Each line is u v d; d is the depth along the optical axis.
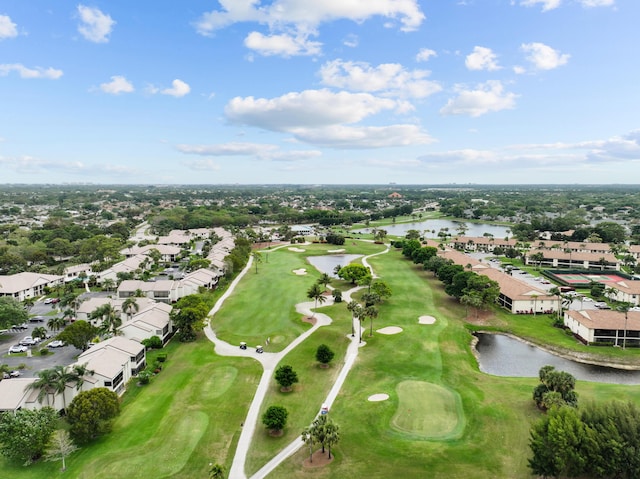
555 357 89.50
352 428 60.97
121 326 94.00
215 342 95.50
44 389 61.88
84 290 143.12
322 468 52.00
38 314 117.75
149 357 87.06
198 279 136.00
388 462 52.69
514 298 115.81
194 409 66.44
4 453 53.31
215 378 76.88
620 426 48.19
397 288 140.75
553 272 165.75
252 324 106.69
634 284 130.12
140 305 108.19
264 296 131.88
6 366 79.25
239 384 74.62
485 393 70.25
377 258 197.75
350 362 84.00
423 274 162.38
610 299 128.38
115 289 141.00
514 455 53.50
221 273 159.75
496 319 110.56
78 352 90.12
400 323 106.69
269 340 95.56
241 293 136.38
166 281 131.62
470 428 60.34
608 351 89.25
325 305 122.00
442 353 88.31
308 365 82.44
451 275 133.25
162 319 97.88
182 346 93.56
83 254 186.50
